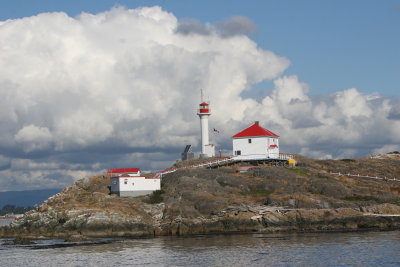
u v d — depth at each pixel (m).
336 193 109.88
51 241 89.38
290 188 112.62
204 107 148.38
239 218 95.50
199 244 81.25
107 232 95.56
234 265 64.69
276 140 138.00
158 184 113.50
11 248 81.94
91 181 121.19
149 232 95.94
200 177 117.94
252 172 121.38
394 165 140.12
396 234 86.69
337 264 63.53
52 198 112.75
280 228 94.81
